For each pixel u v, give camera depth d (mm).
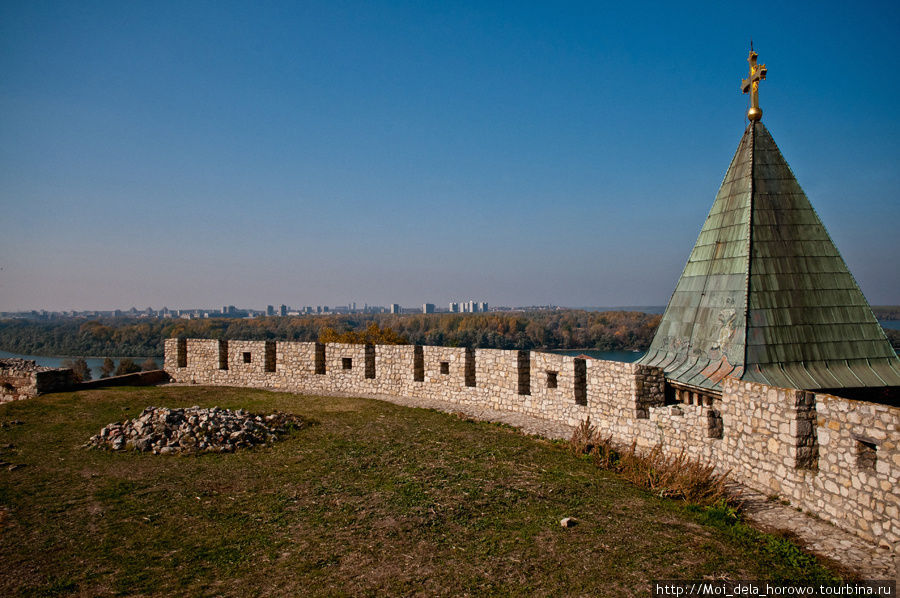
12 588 6000
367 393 19344
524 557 6773
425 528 7648
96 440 12047
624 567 6488
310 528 7668
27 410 15500
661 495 8836
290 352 20578
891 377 11281
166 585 6082
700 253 13891
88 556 6809
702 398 11852
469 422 14664
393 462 10836
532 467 10508
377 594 5906
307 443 12312
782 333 11555
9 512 8250
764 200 12836
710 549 6941
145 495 9016
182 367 22453
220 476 9992
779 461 8344
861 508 7027
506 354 16312
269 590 5984
